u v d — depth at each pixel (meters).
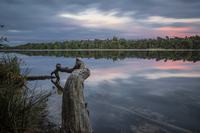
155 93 15.63
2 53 11.49
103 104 12.06
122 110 10.92
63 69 7.16
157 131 8.19
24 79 9.22
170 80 22.89
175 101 13.20
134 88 17.61
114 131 8.11
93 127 8.49
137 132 7.99
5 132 5.93
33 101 6.85
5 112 6.07
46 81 18.88
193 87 18.47
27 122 6.32
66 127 6.24
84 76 6.57
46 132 7.09
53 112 9.47
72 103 6.26
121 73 28.92
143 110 11.06
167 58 72.44
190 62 51.34
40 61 47.56
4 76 9.19
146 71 31.95
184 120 9.53
